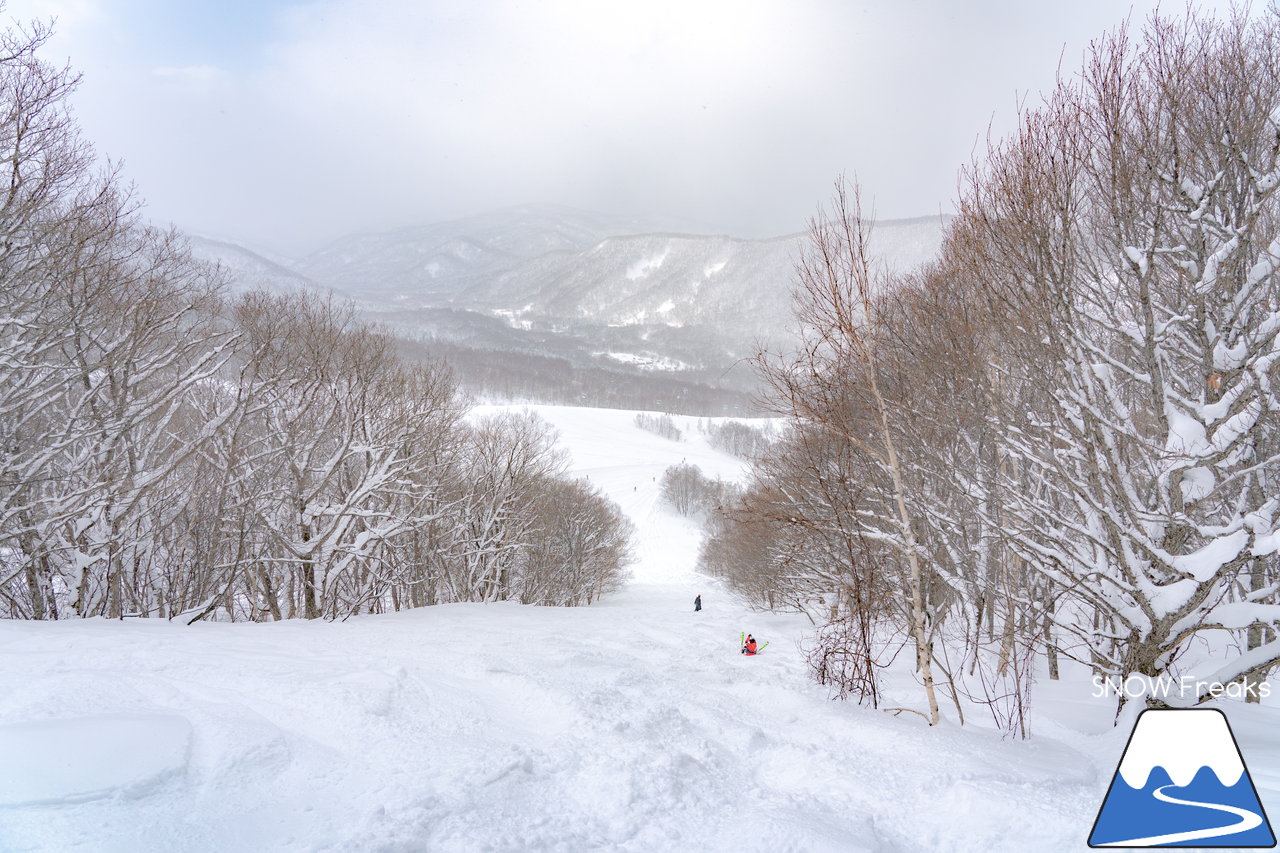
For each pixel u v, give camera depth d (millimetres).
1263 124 7730
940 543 12625
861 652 9539
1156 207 7281
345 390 18453
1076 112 7422
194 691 7148
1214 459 7027
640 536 96938
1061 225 7734
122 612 15523
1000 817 5070
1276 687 9391
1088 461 7660
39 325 11523
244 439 17750
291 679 7684
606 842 4840
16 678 7008
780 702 8727
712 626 22172
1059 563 8312
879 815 5371
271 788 5191
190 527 16594
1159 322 8477
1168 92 7148
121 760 5180
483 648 10969
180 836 4383
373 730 6375
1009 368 10047
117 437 13594
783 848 4664
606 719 7074
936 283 10531
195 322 16188
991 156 8273
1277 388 8398
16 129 10461
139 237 14344
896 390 11070
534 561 38312
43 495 14891
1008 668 12109
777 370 8844
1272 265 6887
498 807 5078
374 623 14242
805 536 11484
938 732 7145
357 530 19781
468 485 29234
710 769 6227
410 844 4449
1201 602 7297
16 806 4449
